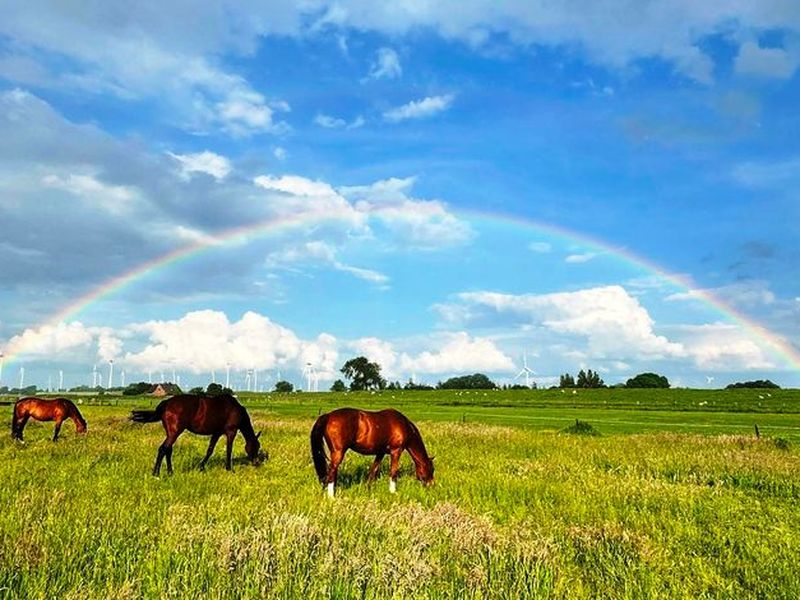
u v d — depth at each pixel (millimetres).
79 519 7906
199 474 14297
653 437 26906
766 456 19031
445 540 7754
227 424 15719
